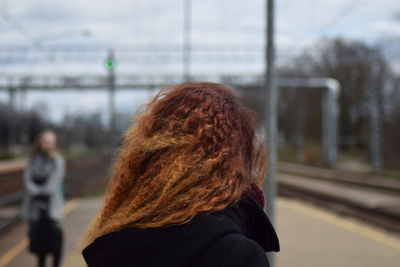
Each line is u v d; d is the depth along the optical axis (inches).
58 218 231.9
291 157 2410.2
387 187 796.6
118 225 45.2
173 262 41.5
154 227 43.3
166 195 44.1
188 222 42.8
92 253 45.7
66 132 4143.7
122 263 43.1
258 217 46.5
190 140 46.4
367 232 367.2
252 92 1434.5
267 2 195.2
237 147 47.4
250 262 39.9
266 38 195.9
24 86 1535.4
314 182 1037.8
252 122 51.1
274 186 188.4
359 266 261.0
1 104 3302.2
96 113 2942.9
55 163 230.5
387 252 296.5
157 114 50.5
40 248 228.4
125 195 50.1
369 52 1835.6
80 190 828.6
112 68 1033.5
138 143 49.9
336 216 471.5
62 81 1551.4
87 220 437.7
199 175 44.7
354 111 2655.0
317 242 327.3
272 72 194.7
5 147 3289.9
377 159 1349.7
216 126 47.4
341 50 1978.3
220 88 52.5
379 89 2306.8
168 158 46.5
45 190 228.1
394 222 477.4
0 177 1152.8
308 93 2694.4
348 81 2519.7
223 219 43.3
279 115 3203.7
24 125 3331.7
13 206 625.0
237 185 45.6
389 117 1831.9
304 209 522.3
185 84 52.6
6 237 386.9
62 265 260.1
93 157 2898.6
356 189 852.0
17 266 274.1
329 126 1491.1
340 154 2492.6
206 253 41.1
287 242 327.9
